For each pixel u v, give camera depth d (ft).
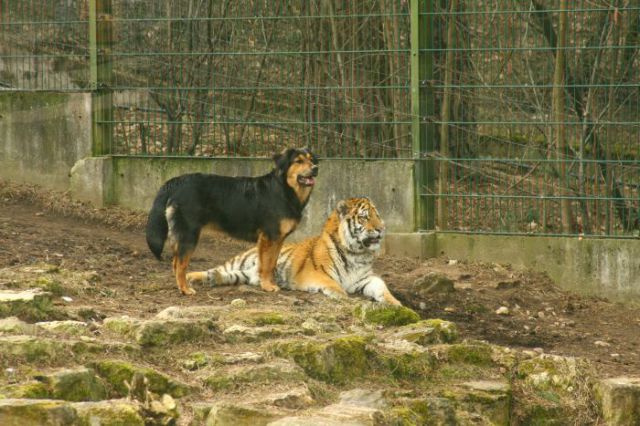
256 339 39.29
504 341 49.34
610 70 61.46
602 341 49.93
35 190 68.59
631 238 56.90
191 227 48.93
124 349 35.35
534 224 61.98
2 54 69.82
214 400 33.40
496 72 62.39
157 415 30.50
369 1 63.52
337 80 63.77
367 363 39.29
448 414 36.50
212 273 51.90
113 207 67.15
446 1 62.49
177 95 67.05
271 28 65.21
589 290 57.82
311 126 64.08
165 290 49.24
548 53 63.00
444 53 62.59
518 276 58.65
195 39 66.49
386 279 56.85
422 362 40.70
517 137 63.21
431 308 53.01
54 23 69.00
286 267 52.85
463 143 62.59
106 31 67.31
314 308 47.03
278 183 50.55
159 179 66.18
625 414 40.98
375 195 61.98
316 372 37.29
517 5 63.31
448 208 62.95
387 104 63.00
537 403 41.75
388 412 33.83
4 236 57.16
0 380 31.09
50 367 32.73
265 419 31.09
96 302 43.60
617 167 60.34
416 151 61.11
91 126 67.67
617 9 57.47
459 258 60.80
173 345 37.17
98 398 32.22
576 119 62.59
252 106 65.36
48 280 43.55
